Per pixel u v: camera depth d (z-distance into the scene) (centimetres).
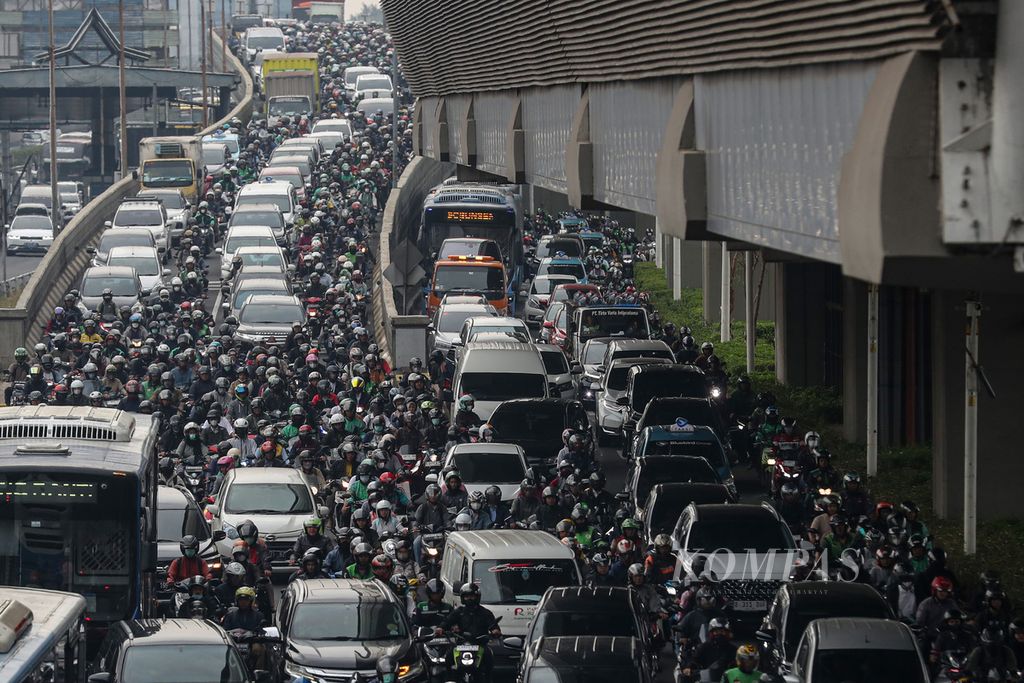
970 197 2856
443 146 10481
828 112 3556
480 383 9588
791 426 8556
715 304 14538
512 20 7181
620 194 5916
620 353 10250
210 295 15425
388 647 5319
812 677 4625
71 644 4062
